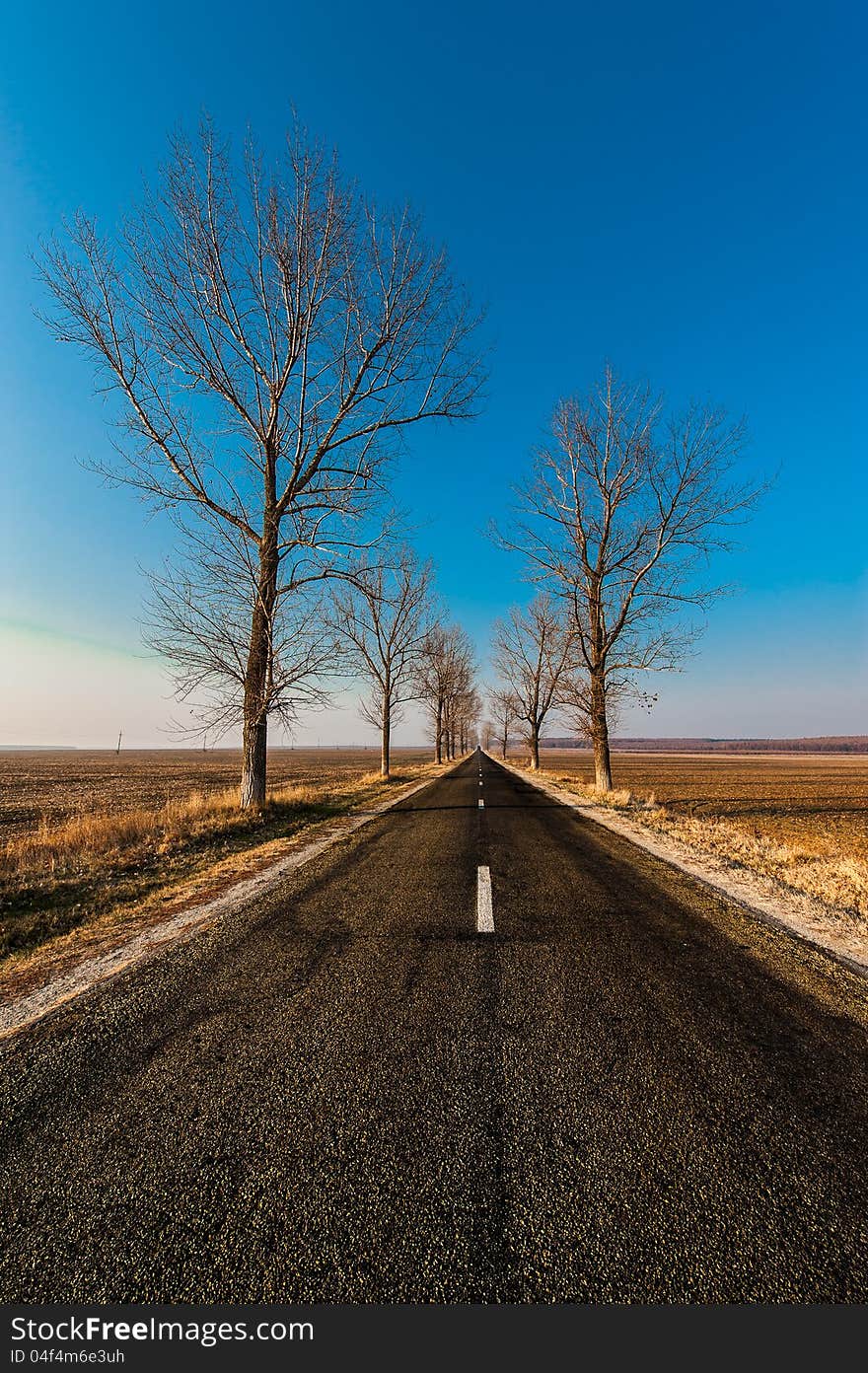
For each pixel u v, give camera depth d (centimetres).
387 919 507
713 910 532
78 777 3594
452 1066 273
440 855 793
